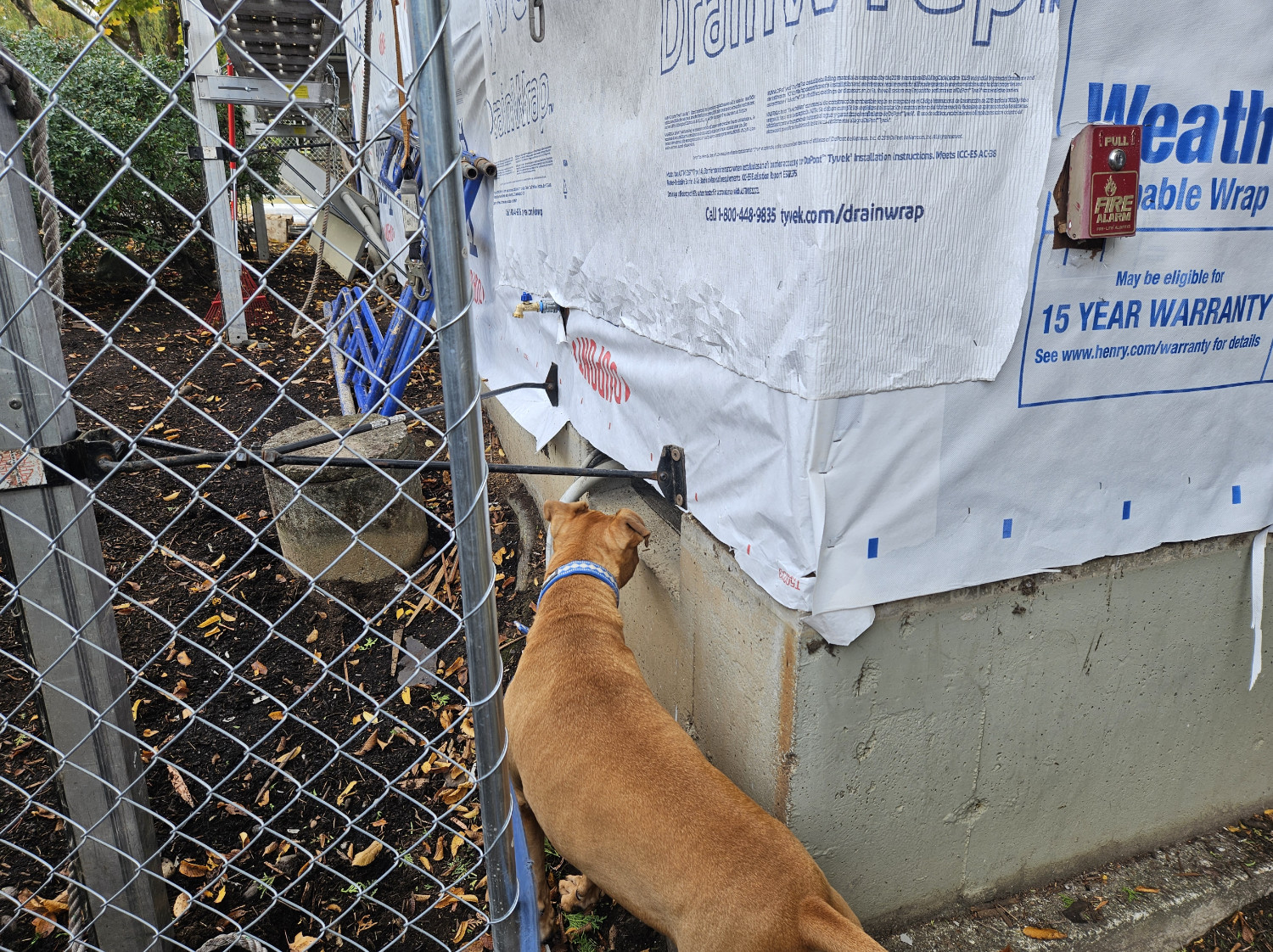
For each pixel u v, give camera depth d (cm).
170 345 841
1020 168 170
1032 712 232
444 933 248
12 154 138
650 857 179
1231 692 261
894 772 220
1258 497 232
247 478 540
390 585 416
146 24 1426
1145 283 194
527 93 344
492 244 481
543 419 393
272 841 279
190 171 1009
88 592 157
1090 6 166
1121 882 263
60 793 170
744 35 180
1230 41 182
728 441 213
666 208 231
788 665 198
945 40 156
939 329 176
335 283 1110
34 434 145
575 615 235
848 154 156
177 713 336
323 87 639
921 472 187
